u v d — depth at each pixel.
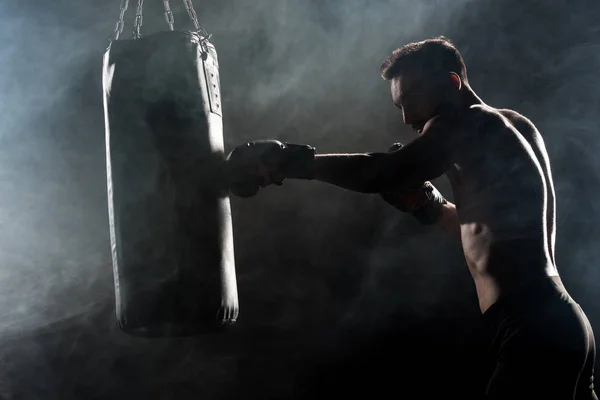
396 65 1.75
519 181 1.59
